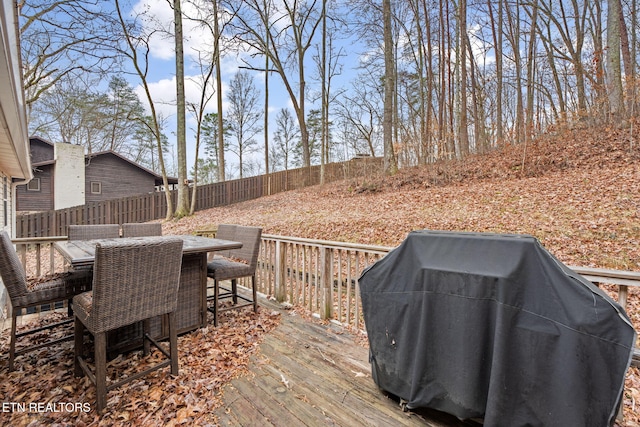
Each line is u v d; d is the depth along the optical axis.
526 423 1.45
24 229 9.28
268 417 1.89
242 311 3.73
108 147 20.77
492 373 1.53
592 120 9.57
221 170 15.26
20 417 1.89
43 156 16.72
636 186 5.84
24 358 2.61
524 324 1.49
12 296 2.38
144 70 10.29
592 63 10.15
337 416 1.90
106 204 10.85
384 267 2.01
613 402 1.29
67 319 3.24
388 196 9.35
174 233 8.32
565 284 1.42
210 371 2.40
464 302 1.64
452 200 7.64
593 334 1.33
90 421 1.85
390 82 11.44
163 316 2.85
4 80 1.66
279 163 28.36
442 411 1.76
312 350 2.75
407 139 13.12
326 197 11.41
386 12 11.21
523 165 8.55
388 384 2.00
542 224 5.36
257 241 3.65
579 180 6.88
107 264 1.92
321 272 3.47
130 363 2.51
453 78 13.98
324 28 16.08
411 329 1.85
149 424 1.82
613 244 4.42
